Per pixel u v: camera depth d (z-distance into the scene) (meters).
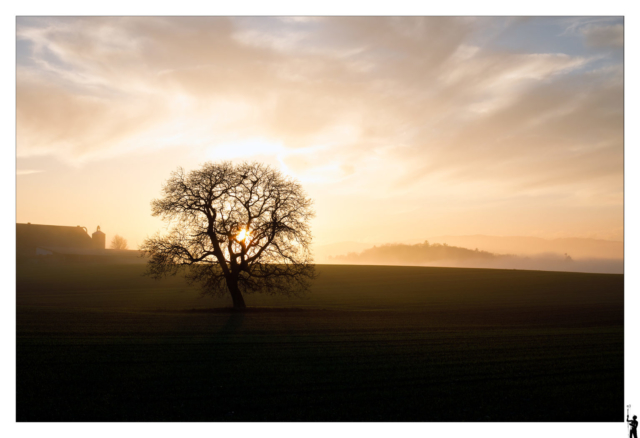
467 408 14.10
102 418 13.07
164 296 57.91
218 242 39.06
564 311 44.62
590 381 17.27
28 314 35.12
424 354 21.83
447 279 79.81
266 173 40.16
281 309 42.28
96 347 22.41
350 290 65.62
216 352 21.75
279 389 15.81
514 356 21.55
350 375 17.72
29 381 16.52
